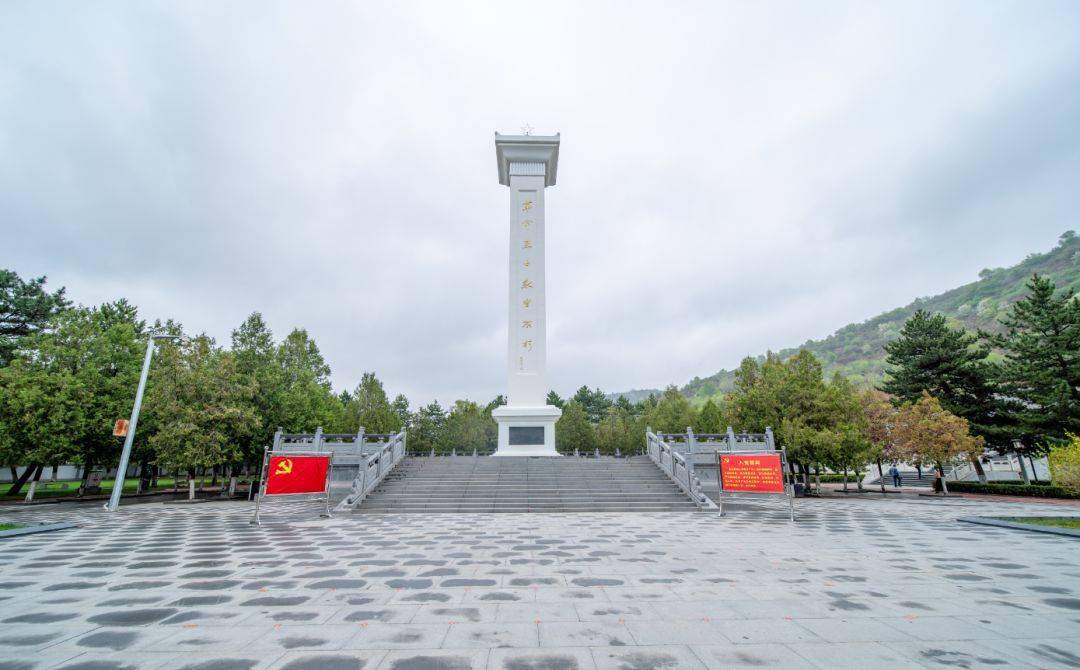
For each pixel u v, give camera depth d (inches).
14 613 253.4
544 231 1283.2
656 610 255.4
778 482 667.4
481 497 790.5
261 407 1122.0
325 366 1503.4
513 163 1316.4
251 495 997.2
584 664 187.2
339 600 275.9
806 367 1234.6
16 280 1257.4
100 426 1015.6
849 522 634.2
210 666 186.5
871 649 202.5
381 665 186.5
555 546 448.5
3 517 721.6
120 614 251.4
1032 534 531.8
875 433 1278.3
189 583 317.1
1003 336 1352.1
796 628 228.1
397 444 960.9
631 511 738.2
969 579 323.6
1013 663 189.0
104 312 1364.4
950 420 1159.6
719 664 187.0
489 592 291.4
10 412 940.0
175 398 986.7
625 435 1950.1
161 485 1561.3
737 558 392.8
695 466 932.0
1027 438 1239.5
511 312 1238.3
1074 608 259.4
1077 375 1123.3
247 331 1264.8
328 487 685.3
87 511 807.1
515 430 1133.1
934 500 1032.2
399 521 633.0
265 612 254.1
